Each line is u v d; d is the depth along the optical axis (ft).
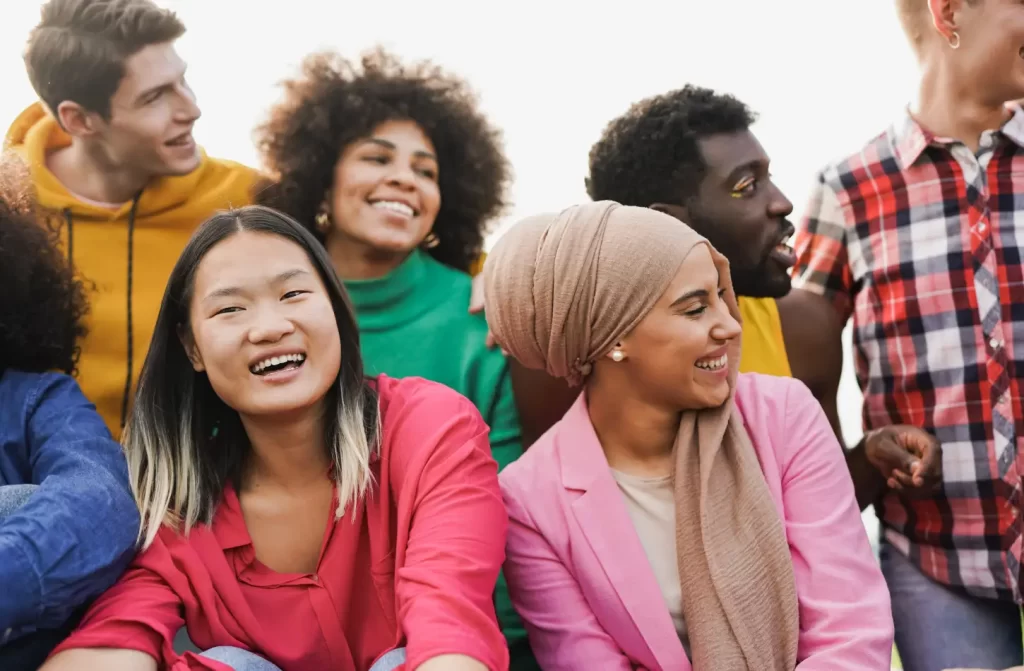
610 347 5.13
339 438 5.01
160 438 5.07
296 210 6.98
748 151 6.53
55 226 6.68
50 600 4.48
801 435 5.36
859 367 7.02
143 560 4.88
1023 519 6.26
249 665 4.60
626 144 6.76
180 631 5.42
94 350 6.64
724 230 6.52
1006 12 6.15
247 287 4.87
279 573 5.03
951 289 6.48
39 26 6.72
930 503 6.59
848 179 6.93
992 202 6.45
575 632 5.05
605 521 5.18
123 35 6.58
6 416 5.24
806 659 4.83
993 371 6.32
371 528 5.00
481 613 4.46
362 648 5.03
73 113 6.72
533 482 5.38
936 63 6.61
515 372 6.68
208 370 4.92
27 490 4.78
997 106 6.48
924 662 6.55
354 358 5.16
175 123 6.81
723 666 4.76
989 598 6.48
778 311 6.98
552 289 5.14
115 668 4.53
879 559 7.02
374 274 6.95
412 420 5.08
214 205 7.08
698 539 5.01
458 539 4.65
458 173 7.31
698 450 5.17
